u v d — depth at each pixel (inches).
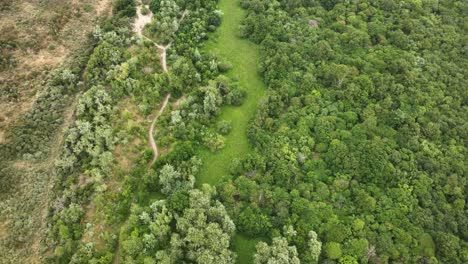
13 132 3567.9
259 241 3203.7
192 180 3435.0
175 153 3553.2
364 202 3390.7
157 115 3932.1
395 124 3944.4
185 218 3073.3
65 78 3927.2
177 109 3956.7
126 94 3976.4
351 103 4055.1
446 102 4158.5
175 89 4035.4
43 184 3373.5
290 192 3427.7
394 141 3801.7
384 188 3543.3
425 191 3506.4
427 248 3213.6
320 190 3459.6
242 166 3609.7
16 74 3929.6
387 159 3624.5
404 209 3388.3
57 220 3161.9
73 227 3147.1
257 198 3385.8
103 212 3243.1
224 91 4163.4
